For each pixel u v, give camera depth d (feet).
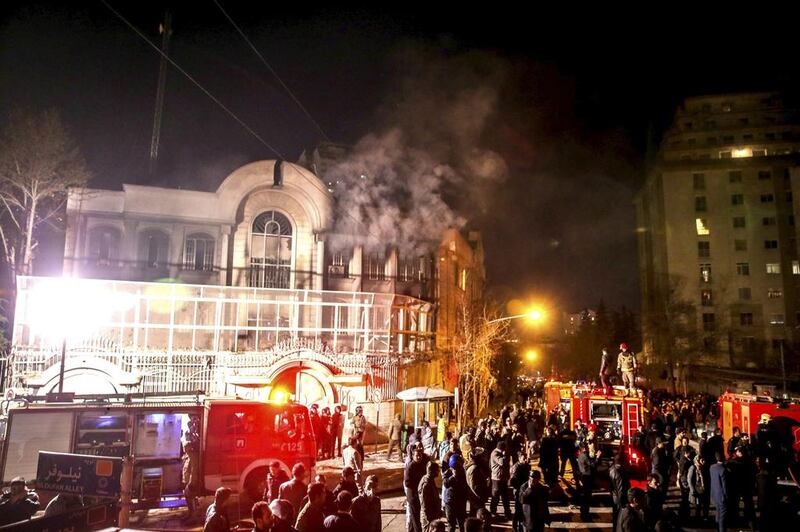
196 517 46.85
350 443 54.13
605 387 72.69
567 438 58.44
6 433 43.47
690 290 246.47
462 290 146.20
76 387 80.69
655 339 244.63
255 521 22.88
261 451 48.47
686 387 227.81
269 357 90.43
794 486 59.47
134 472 44.93
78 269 101.45
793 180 237.86
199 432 47.34
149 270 104.53
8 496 32.12
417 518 40.42
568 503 56.18
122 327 89.35
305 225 113.50
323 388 88.02
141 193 105.40
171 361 88.12
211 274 107.24
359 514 30.22
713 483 43.68
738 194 251.39
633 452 59.06
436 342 130.31
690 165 256.11
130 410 46.09
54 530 25.99
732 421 77.71
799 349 232.32
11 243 111.14
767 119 256.93
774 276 242.99
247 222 110.63
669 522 33.53
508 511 48.83
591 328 251.19
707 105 262.67
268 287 109.60
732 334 240.53
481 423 66.54
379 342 111.96
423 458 41.98
